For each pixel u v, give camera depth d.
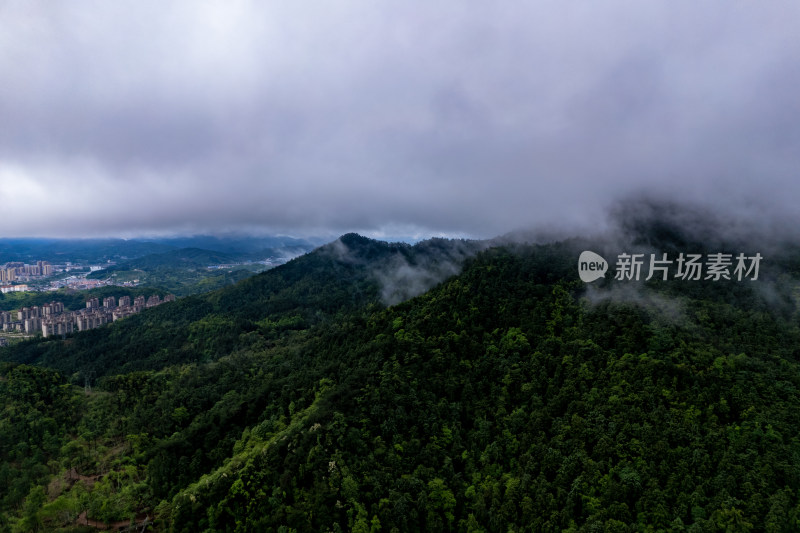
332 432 78.25
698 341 83.00
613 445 67.62
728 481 60.28
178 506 76.00
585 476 65.19
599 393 75.62
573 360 82.81
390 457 74.81
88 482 90.62
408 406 82.94
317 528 66.56
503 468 72.81
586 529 59.41
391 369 90.75
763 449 63.62
